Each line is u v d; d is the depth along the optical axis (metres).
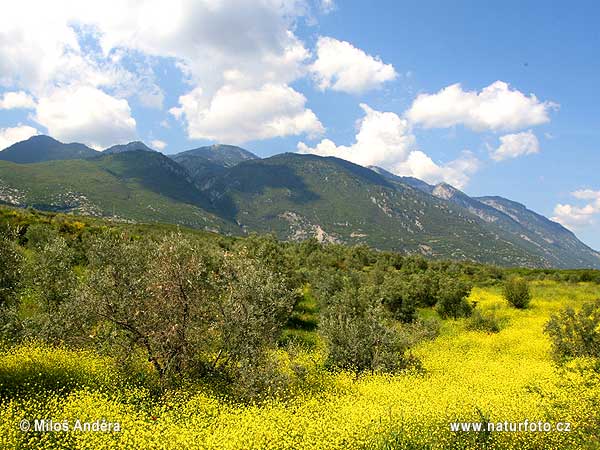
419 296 37.44
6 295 13.95
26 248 31.47
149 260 14.69
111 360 13.76
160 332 13.26
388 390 14.53
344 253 76.38
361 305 21.80
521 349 23.20
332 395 14.05
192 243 15.10
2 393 11.71
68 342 15.12
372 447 10.18
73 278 18.28
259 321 14.20
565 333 21.28
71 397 11.37
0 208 53.72
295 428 10.86
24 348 14.34
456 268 74.44
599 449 10.73
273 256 28.27
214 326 13.77
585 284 57.59
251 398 12.95
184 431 10.06
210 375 14.09
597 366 18.02
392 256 77.25
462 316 33.06
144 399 12.23
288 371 15.57
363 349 17.69
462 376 17.38
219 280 14.30
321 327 19.20
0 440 9.00
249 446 9.88
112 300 13.29
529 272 81.12
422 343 24.33
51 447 9.40
